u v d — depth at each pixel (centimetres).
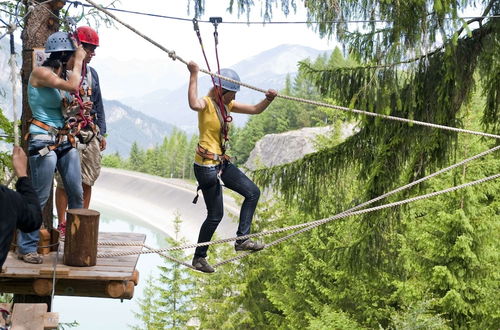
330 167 1226
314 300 2223
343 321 1952
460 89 1052
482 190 1697
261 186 1277
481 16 1020
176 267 3231
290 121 12219
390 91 1030
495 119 1123
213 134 680
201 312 2889
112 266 662
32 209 505
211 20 684
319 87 1105
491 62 1039
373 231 1198
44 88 648
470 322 1733
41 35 843
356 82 1076
